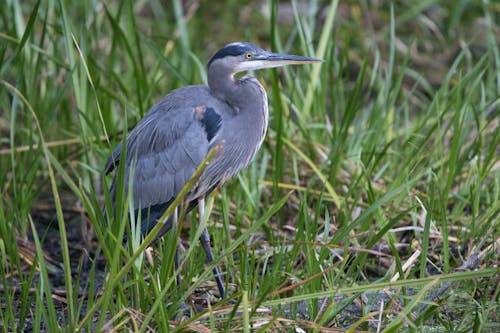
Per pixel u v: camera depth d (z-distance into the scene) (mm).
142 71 12273
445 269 9117
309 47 12539
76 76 11141
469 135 12773
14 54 11203
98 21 14586
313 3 14586
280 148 10828
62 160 12125
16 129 12367
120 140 11891
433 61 16578
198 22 16719
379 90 12961
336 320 8258
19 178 11258
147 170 9414
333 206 11094
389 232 9906
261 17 17375
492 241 9445
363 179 11016
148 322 7105
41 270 7234
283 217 11242
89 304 7504
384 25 17312
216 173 9531
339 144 11164
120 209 7602
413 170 10656
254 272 9172
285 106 12398
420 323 7762
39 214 12031
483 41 16766
